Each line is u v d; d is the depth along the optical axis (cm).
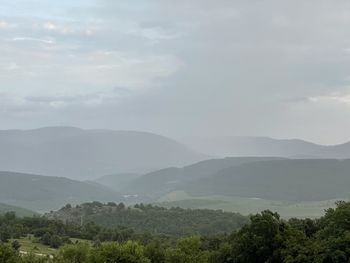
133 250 9588
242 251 10262
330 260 9069
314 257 9112
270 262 9900
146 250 10850
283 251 9656
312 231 10881
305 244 9688
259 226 10225
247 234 10262
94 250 9912
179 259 10638
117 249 9462
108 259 9312
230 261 10612
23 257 10856
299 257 9231
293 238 9919
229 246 11100
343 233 9019
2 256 10131
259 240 10038
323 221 10769
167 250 11138
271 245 10094
